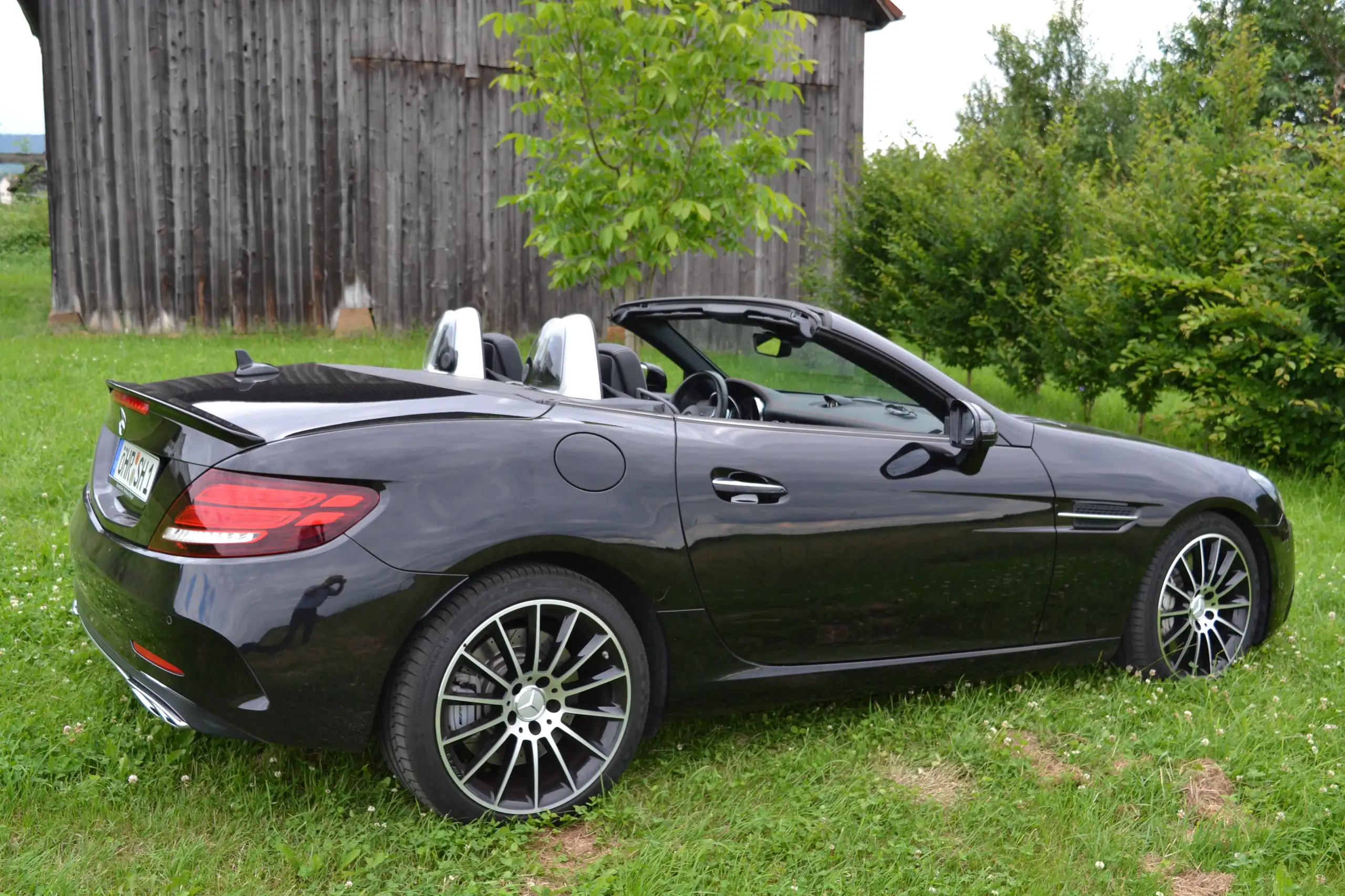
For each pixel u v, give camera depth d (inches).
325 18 537.3
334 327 557.9
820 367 132.6
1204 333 309.9
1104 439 144.7
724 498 113.1
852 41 609.9
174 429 100.9
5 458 236.4
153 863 95.7
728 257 606.2
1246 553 150.6
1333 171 286.7
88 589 107.8
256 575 93.5
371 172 553.9
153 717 121.3
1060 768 121.3
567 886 94.4
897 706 134.5
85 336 505.7
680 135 290.5
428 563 97.2
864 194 464.1
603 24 260.1
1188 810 112.0
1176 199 328.5
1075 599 137.2
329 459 97.1
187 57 520.7
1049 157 390.6
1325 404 279.7
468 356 134.0
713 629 113.7
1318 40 1078.4
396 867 97.3
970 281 398.6
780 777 115.6
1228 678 146.0
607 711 108.0
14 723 117.3
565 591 104.0
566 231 281.4
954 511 126.1
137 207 522.6
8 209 1109.7
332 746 98.5
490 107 569.6
